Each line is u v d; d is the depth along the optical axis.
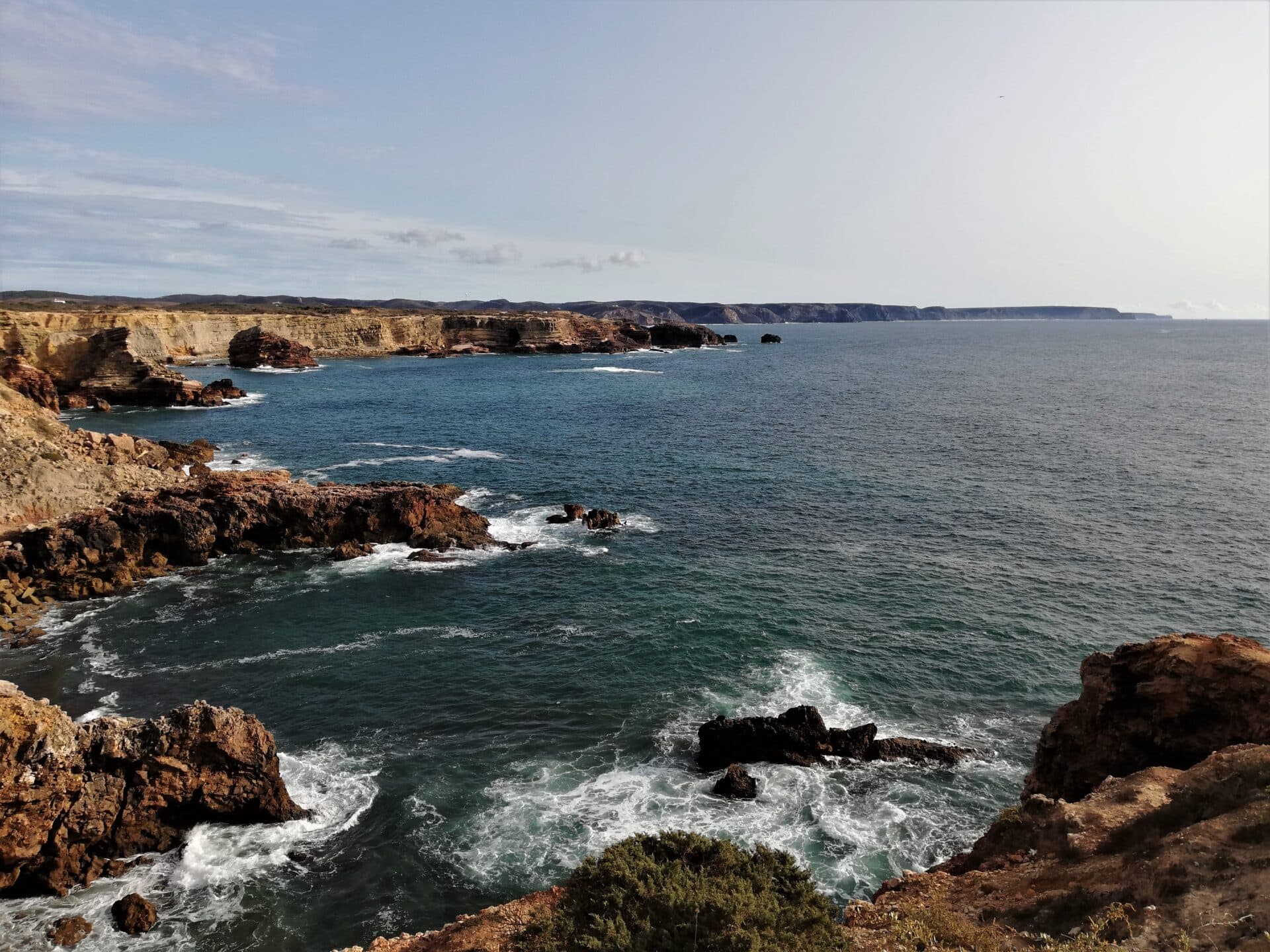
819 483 64.81
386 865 22.95
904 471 68.81
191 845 23.81
